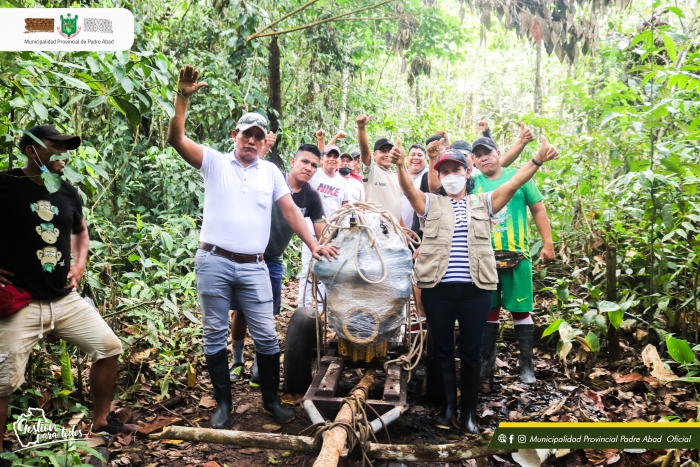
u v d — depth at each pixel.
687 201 4.39
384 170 5.39
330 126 10.38
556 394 3.98
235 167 3.44
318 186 5.35
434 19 9.11
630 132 4.73
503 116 6.62
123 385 3.94
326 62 9.03
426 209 3.63
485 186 4.26
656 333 4.37
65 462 2.61
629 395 3.76
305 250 4.94
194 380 3.99
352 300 3.39
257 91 6.96
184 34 7.64
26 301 2.82
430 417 3.68
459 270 3.39
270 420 3.61
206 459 3.12
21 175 2.89
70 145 2.97
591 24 5.23
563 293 4.64
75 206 3.13
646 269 4.62
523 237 4.15
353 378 4.33
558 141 5.91
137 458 3.07
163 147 7.11
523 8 5.12
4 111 3.16
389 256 3.44
